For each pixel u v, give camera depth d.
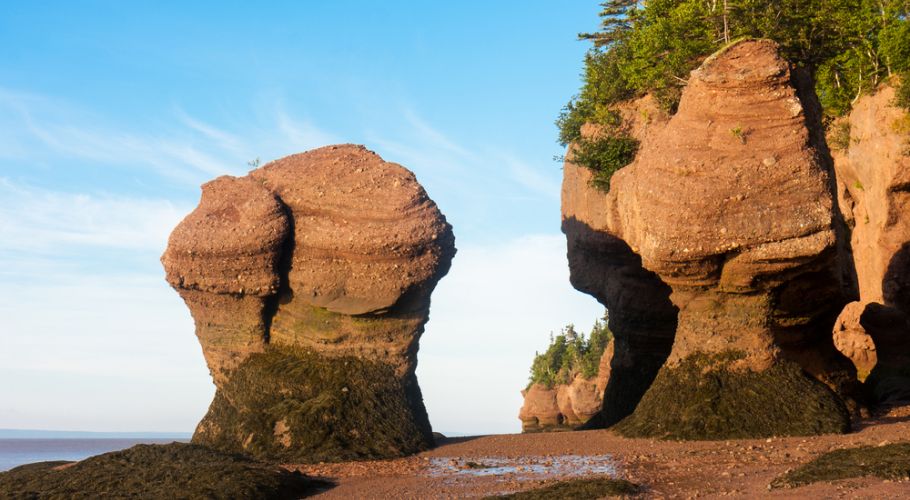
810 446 19.72
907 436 19.53
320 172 26.42
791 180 22.12
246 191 26.30
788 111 22.53
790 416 21.94
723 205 22.31
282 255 26.05
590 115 35.56
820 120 24.88
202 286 26.02
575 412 75.75
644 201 23.41
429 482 19.50
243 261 25.56
